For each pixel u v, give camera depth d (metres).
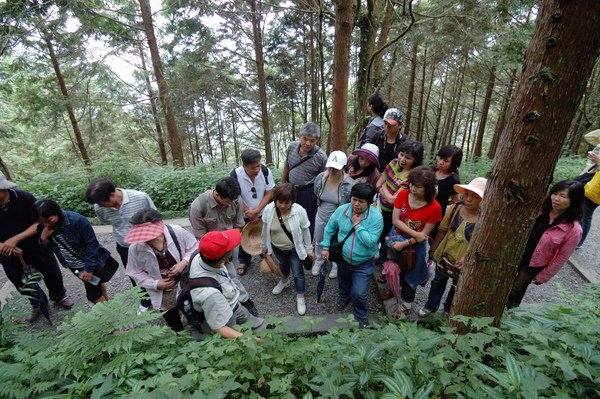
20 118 11.80
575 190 2.40
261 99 12.56
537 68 1.20
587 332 1.61
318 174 3.85
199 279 2.07
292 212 3.22
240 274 4.27
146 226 2.47
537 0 5.93
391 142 3.73
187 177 7.37
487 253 1.54
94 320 1.97
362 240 2.72
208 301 2.00
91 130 14.14
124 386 1.67
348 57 4.11
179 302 2.12
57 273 3.50
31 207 3.12
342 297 3.32
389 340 1.62
